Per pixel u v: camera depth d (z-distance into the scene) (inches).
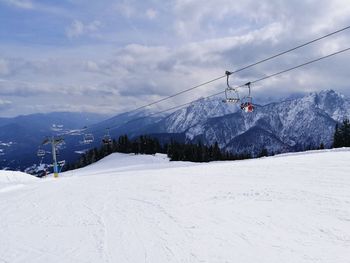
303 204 505.0
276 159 1249.4
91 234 446.3
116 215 548.1
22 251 398.9
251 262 318.3
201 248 363.3
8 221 564.1
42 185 1154.0
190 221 472.1
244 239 379.9
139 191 795.4
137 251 370.0
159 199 660.7
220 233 407.5
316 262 306.2
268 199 561.3
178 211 539.8
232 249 353.4
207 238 393.4
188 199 633.0
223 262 323.3
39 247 408.8
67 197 794.8
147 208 584.4
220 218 474.0
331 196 533.6
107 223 498.6
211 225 444.5
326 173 763.4
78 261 354.6
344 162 917.8
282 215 458.6
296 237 372.2
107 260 350.9
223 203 567.5
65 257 369.1
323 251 328.2
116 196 749.9
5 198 868.6
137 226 469.1
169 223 470.9
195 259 335.6
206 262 326.6
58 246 406.6
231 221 454.0
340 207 468.4
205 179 888.9
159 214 530.6
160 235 419.2
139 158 3754.9
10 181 1519.4
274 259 320.2
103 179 1175.0
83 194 824.3
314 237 367.6
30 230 493.0
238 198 593.9
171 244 382.9
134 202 653.9
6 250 406.3
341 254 317.7
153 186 856.3
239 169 1030.4
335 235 366.9
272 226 416.5
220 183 789.2
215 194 654.5
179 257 343.9
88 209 618.2
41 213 614.5
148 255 355.9
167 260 339.0
